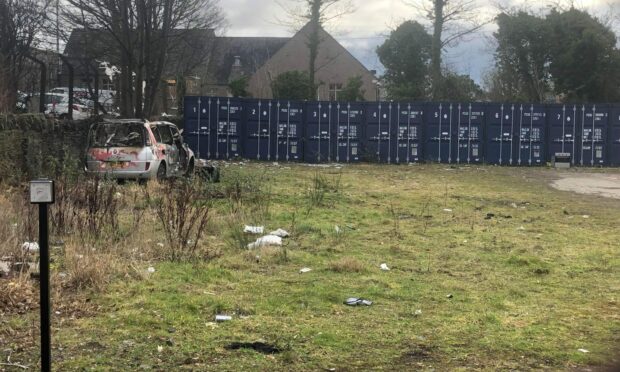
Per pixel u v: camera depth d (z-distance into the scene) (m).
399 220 11.73
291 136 27.34
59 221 8.48
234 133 27.08
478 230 10.82
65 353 4.59
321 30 41.69
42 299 4.08
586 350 5.04
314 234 9.90
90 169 14.55
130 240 8.12
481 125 27.59
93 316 5.44
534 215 12.92
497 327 5.60
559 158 27.02
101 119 15.90
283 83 41.06
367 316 5.79
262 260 7.85
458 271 7.79
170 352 4.69
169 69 31.42
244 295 6.29
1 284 5.98
